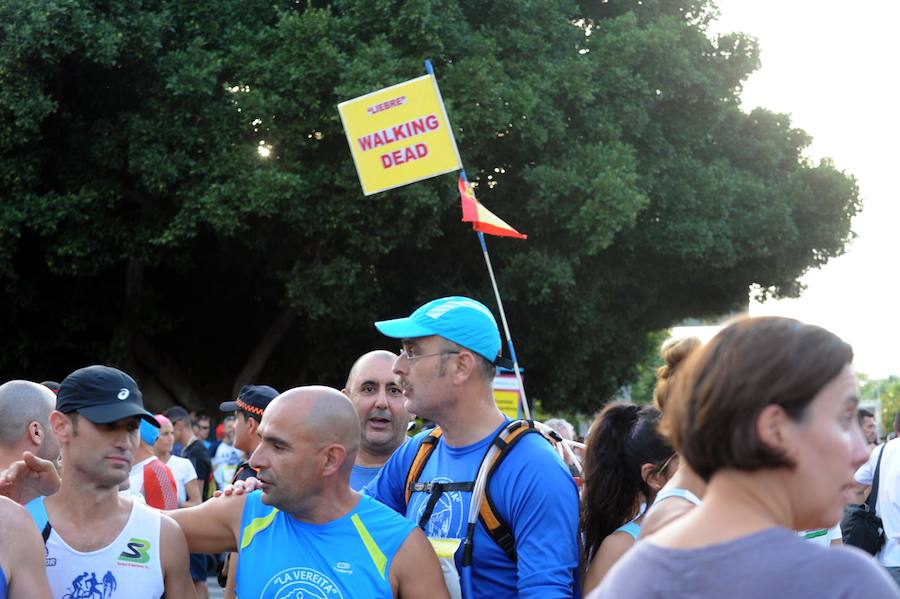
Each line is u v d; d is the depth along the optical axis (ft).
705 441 5.17
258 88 49.34
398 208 50.03
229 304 65.67
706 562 4.99
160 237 51.60
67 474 10.10
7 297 56.08
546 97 52.85
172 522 10.44
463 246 56.65
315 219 49.70
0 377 59.82
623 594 5.23
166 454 27.55
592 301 59.21
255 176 47.65
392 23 49.70
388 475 11.84
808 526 5.19
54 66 49.06
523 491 10.20
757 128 66.33
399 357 11.20
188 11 51.42
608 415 11.26
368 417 14.40
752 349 5.13
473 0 55.11
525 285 54.49
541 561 9.94
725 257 60.34
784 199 62.85
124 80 51.52
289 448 9.69
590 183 51.98
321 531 9.89
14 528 8.61
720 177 61.11
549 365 61.77
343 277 49.83
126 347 58.70
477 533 10.41
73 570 9.89
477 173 50.34
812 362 5.01
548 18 56.24
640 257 61.87
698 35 60.23
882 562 20.79
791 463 5.02
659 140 59.36
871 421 29.01
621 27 57.52
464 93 48.60
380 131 21.71
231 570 13.96
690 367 5.43
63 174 52.06
